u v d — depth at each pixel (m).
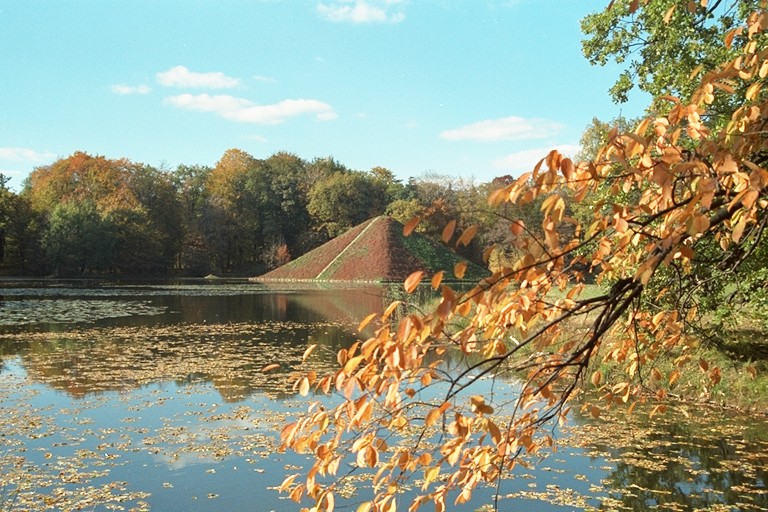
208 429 7.68
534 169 1.70
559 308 2.15
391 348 1.71
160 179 64.50
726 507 5.35
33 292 33.66
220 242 66.62
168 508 5.23
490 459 2.13
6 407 8.71
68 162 63.72
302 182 74.50
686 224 1.70
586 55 11.07
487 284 1.71
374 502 2.09
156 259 60.47
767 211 2.22
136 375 11.20
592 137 30.86
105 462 6.39
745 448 7.05
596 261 2.20
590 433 7.65
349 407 1.86
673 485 5.90
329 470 1.99
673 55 8.99
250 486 5.77
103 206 56.69
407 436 7.07
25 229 52.91
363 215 70.50
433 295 25.31
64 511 5.14
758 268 5.45
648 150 1.95
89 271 57.25
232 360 12.94
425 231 59.22
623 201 4.93
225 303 28.83
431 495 2.16
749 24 2.22
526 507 5.38
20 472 6.03
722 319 5.79
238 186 72.25
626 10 10.36
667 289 3.00
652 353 2.93
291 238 73.62
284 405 8.99
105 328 18.34
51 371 11.48
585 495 5.64
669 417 8.45
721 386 9.12
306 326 19.59
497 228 42.84
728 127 2.07
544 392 2.13
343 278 52.25
